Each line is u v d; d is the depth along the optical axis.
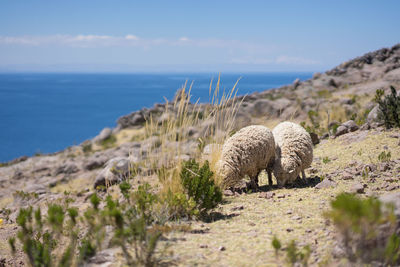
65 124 110.94
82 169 16.67
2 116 141.25
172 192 4.98
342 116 14.71
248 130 6.07
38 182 15.88
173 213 4.66
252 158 5.96
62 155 21.28
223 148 6.18
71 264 3.59
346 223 2.50
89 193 8.41
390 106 8.92
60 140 77.69
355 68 30.41
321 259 3.09
